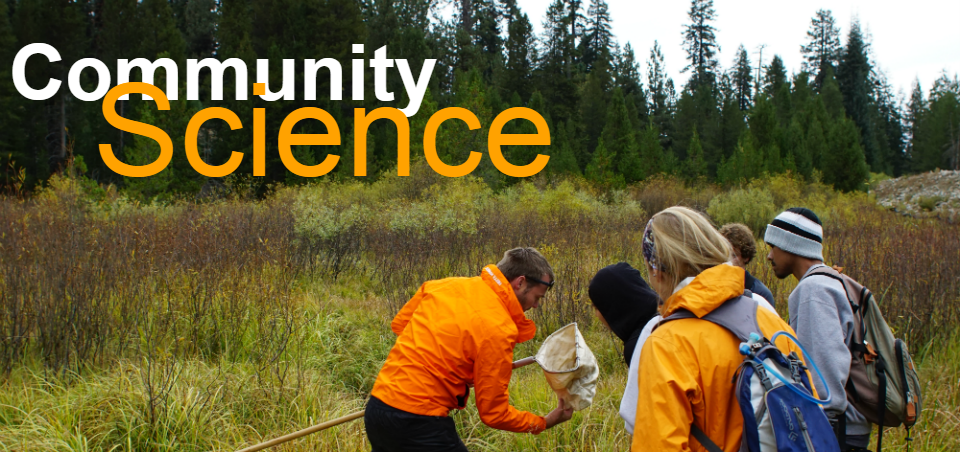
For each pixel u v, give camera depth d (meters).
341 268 8.02
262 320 5.15
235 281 5.51
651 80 77.56
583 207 14.59
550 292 6.19
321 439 3.53
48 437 3.46
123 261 5.77
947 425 3.52
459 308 2.38
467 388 2.48
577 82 60.00
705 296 1.62
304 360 4.75
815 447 1.46
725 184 28.17
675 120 54.56
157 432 3.62
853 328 2.18
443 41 58.19
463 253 8.44
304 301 6.09
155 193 17.91
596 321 5.66
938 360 4.60
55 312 4.56
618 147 28.50
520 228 10.14
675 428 1.50
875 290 5.50
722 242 1.75
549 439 3.58
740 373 1.54
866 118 67.38
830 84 68.50
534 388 4.20
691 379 1.54
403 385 2.36
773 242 2.47
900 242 7.20
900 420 2.19
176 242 6.61
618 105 29.50
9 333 4.44
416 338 2.42
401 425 2.34
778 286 6.33
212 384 4.08
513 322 2.40
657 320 1.78
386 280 7.49
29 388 4.04
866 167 30.89
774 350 1.56
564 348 2.66
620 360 4.98
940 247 7.18
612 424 3.61
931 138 60.53
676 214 1.77
